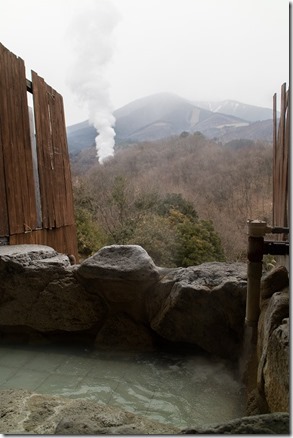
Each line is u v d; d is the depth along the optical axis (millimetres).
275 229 2307
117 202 8414
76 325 3324
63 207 5902
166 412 2236
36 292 3338
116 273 3113
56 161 5656
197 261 6133
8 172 4133
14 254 3387
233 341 2855
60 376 2701
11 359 3018
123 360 2996
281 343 1540
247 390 2352
